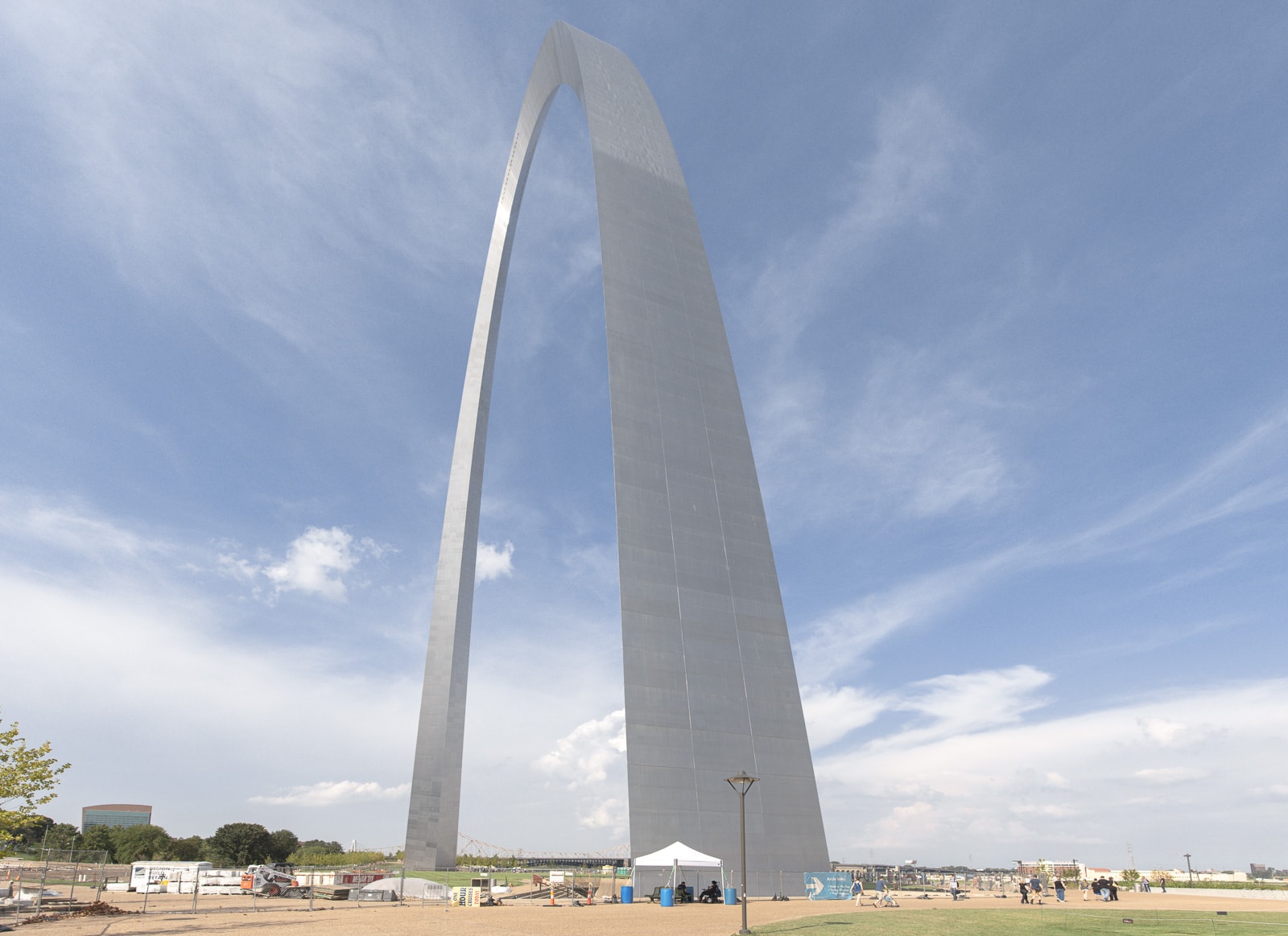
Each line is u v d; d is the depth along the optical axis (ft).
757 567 124.06
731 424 134.41
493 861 191.11
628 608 110.63
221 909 93.86
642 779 101.91
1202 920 77.92
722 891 98.12
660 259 142.61
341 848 317.83
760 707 113.50
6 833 64.85
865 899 104.01
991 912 85.71
